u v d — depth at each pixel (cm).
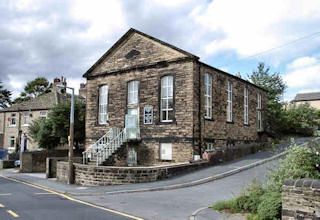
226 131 2303
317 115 4012
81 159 2127
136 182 1515
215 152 1888
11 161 3002
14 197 1242
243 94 2644
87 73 2602
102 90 2525
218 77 2264
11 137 3984
